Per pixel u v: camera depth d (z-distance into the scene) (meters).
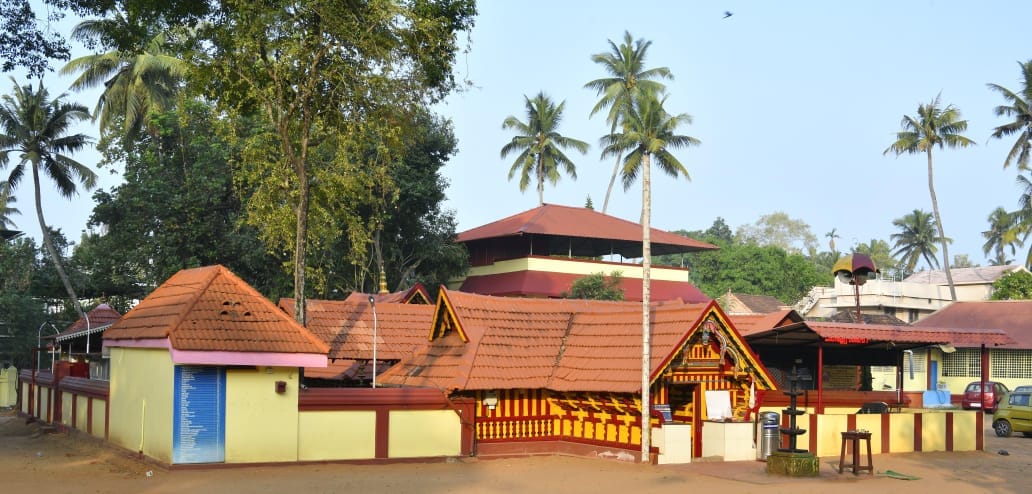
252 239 39.38
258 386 17.89
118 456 19.12
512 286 49.03
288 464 18.02
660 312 20.94
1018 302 48.62
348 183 23.23
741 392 21.30
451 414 19.94
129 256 40.78
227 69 21.61
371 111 22.33
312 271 27.34
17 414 31.75
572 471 18.44
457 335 21.84
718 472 18.64
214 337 17.17
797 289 85.25
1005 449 26.20
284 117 21.61
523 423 21.14
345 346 24.47
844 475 18.97
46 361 48.41
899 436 23.61
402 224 45.25
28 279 55.28
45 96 45.62
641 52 58.75
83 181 46.91
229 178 39.56
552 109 64.19
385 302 29.14
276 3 21.08
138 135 45.59
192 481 15.98
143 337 18.36
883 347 26.59
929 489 17.48
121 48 23.06
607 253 57.00
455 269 48.91
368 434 18.95
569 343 21.88
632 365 19.91
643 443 19.45
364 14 21.38
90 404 22.58
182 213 40.06
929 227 91.56
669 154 42.66
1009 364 45.56
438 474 17.72
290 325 18.17
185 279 19.95
